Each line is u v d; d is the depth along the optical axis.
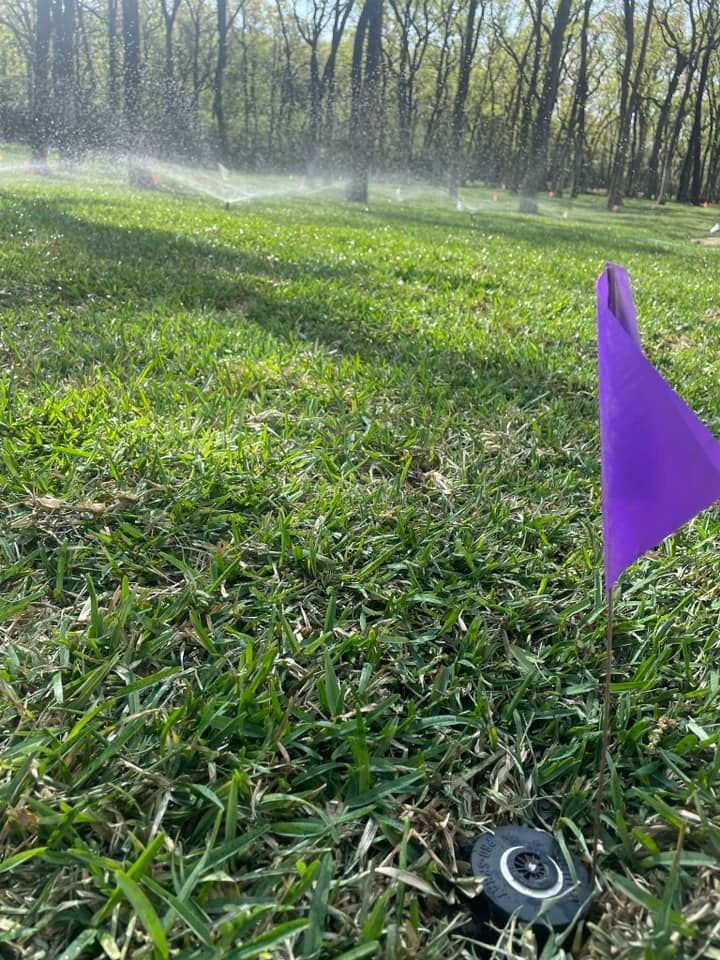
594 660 2.06
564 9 26.16
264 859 1.47
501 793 1.66
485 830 1.55
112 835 1.47
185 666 1.93
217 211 12.77
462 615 2.19
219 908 1.35
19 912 1.31
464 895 1.45
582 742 1.74
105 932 1.29
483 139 56.69
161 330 4.34
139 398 3.37
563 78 45.00
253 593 2.14
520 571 2.41
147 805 1.54
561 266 9.25
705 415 3.86
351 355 4.30
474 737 1.77
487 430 3.38
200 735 1.68
